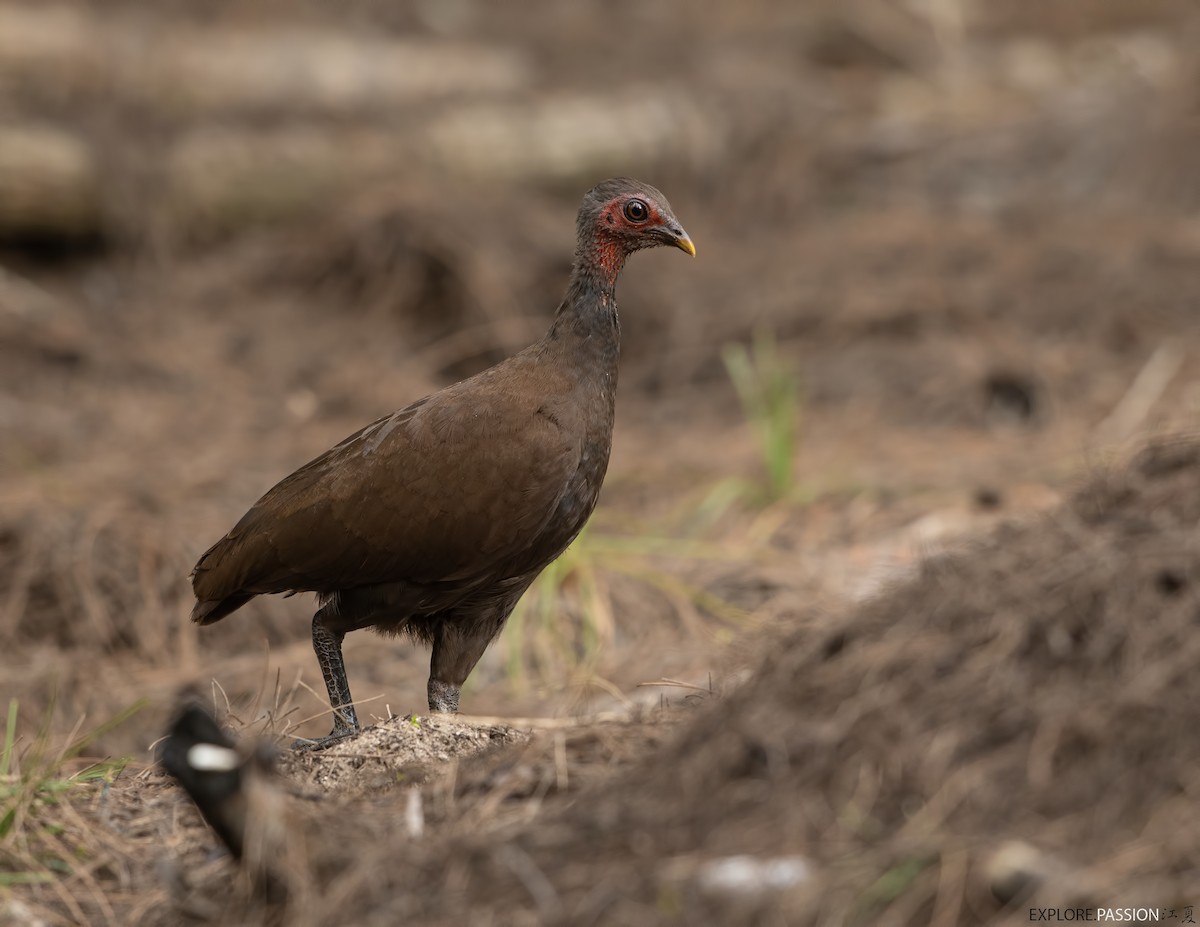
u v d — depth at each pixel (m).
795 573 11.45
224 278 18.16
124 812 6.84
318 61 20.70
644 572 11.47
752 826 5.45
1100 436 13.14
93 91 19.38
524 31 24.55
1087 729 5.41
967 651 5.91
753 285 17.22
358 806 6.46
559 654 10.66
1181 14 24.78
